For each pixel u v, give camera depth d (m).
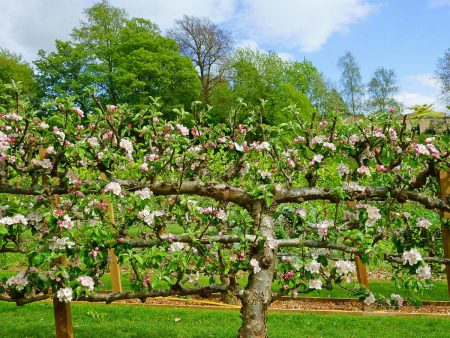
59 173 3.79
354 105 51.56
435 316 5.76
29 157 3.78
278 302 6.77
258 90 34.22
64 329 4.18
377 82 51.62
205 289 3.76
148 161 3.76
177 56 34.00
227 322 5.69
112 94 34.00
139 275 4.01
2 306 6.40
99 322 5.71
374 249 3.79
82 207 3.59
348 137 4.19
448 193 4.22
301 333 5.17
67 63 34.81
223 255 3.70
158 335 5.15
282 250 4.88
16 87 3.65
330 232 3.94
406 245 4.34
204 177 4.18
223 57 39.25
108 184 3.51
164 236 3.70
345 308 6.43
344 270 3.75
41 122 3.75
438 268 4.84
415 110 5.28
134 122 3.94
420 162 4.20
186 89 33.81
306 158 4.20
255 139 4.41
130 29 35.47
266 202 3.68
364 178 4.40
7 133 3.68
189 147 4.08
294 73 39.00
